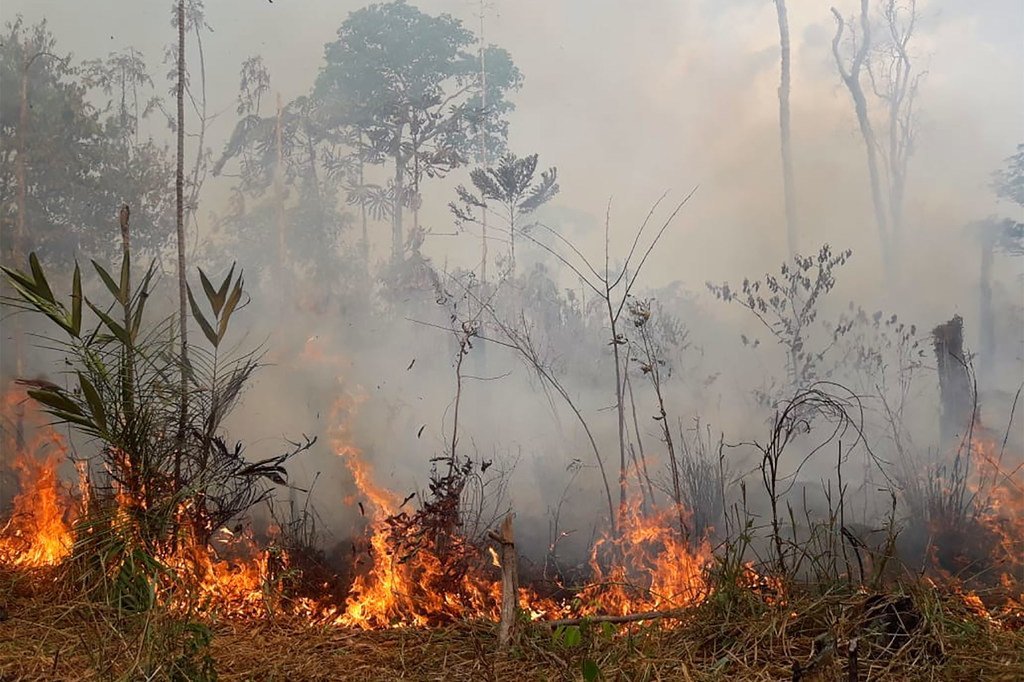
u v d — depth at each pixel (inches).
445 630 147.3
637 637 137.5
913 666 120.5
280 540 191.3
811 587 144.4
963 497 209.5
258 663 135.6
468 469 194.9
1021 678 117.5
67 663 133.2
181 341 187.2
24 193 454.6
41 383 167.6
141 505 169.2
